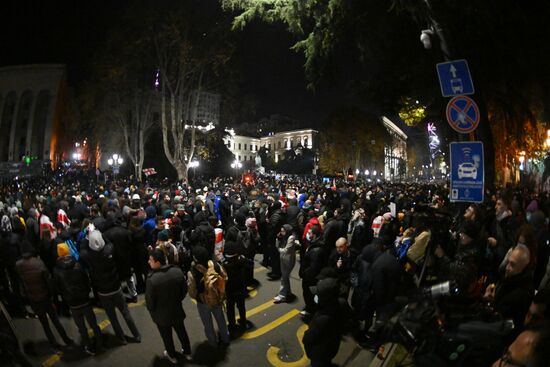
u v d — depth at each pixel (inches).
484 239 217.0
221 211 534.0
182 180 1155.9
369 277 230.8
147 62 1127.0
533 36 447.2
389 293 213.6
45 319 233.6
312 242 304.2
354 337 247.4
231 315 262.8
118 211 416.8
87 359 222.7
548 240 229.1
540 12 422.9
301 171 3233.3
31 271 227.5
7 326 164.1
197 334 259.3
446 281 139.9
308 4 495.2
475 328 117.3
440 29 334.6
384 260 217.8
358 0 496.7
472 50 443.8
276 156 4825.3
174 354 220.1
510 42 447.8
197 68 1110.4
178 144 1148.5
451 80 240.8
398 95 645.3
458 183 236.8
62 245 227.1
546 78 509.7
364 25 549.3
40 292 229.8
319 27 553.9
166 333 217.9
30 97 3484.3
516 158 510.0
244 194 738.2
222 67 1127.0
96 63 1111.6
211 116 1341.0
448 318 126.1
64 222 406.3
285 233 323.0
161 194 641.6
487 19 379.9
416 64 557.6
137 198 498.6
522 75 491.8
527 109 479.2
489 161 372.2
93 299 325.4
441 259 215.9
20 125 3472.0
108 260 235.8
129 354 229.1
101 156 2225.6
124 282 368.8
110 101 1344.7
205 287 230.8
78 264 227.1
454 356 113.7
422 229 243.9
